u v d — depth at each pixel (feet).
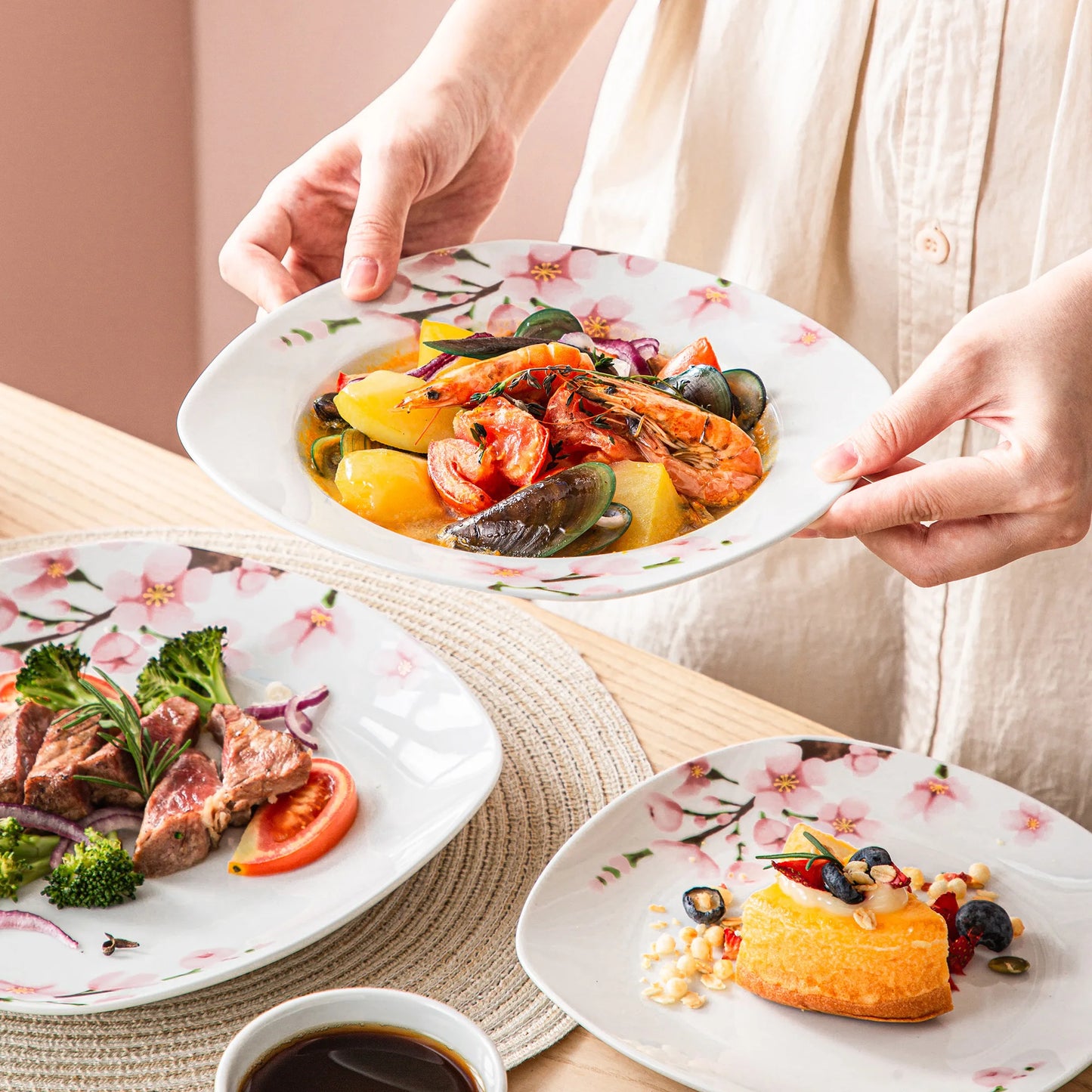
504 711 3.06
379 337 3.06
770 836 2.85
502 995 2.67
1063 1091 2.62
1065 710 3.48
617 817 2.84
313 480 2.79
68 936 2.66
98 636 3.06
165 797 2.79
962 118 3.31
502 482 2.81
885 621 3.65
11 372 6.49
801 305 3.55
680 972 2.67
